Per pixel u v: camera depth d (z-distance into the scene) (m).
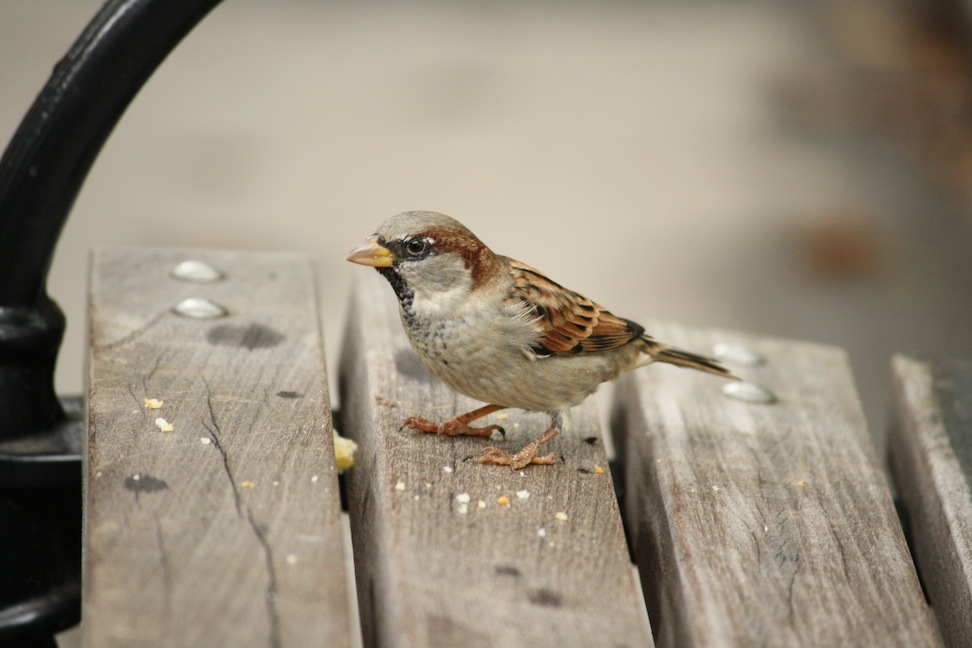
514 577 5.11
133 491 5.30
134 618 4.51
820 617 5.16
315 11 22.20
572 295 6.71
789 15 23.39
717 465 6.33
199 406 6.13
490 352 6.42
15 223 6.26
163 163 16.98
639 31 22.44
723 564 5.44
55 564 6.59
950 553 6.01
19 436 6.53
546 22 22.58
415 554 5.19
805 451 6.62
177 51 20.17
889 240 16.64
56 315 6.61
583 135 18.70
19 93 17.33
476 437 6.43
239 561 4.89
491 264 6.52
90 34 6.13
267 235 15.48
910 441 6.99
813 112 19.80
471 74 20.31
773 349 7.99
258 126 18.20
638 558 6.40
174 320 7.11
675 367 7.46
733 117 19.59
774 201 17.41
